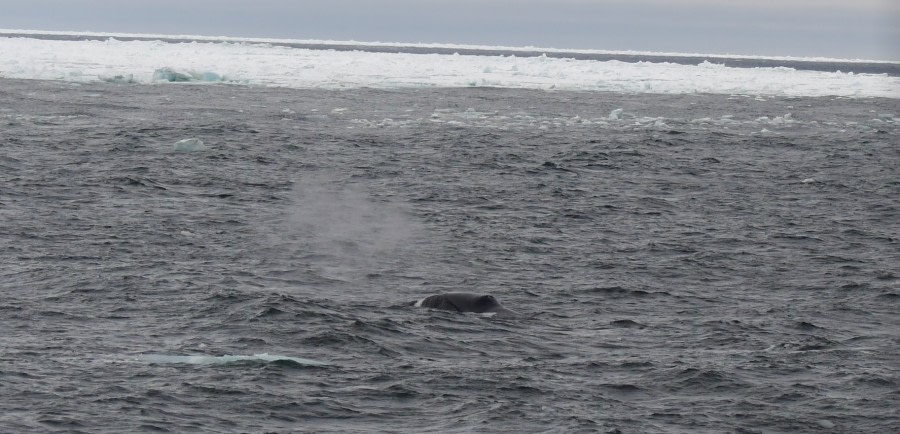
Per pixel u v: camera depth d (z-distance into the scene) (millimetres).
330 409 45812
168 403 45688
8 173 119062
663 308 69688
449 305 66438
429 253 86938
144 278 72250
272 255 83750
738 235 99250
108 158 135125
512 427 44156
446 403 47125
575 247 91188
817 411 47281
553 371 52781
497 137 173625
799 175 143000
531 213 108438
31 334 57000
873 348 59156
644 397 49031
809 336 61688
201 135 161500
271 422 44000
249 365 51656
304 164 138250
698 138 181125
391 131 178500
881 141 186125
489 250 88750
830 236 100000
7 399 45281
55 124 168625
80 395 46219
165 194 111500
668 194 124938
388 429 43594
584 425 44594
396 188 122312
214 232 92312
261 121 185375
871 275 82312
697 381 51375
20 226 90500
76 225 92312
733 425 45281
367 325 60250
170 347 55031
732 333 62375
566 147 163000
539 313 66875
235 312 62594
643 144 169750
